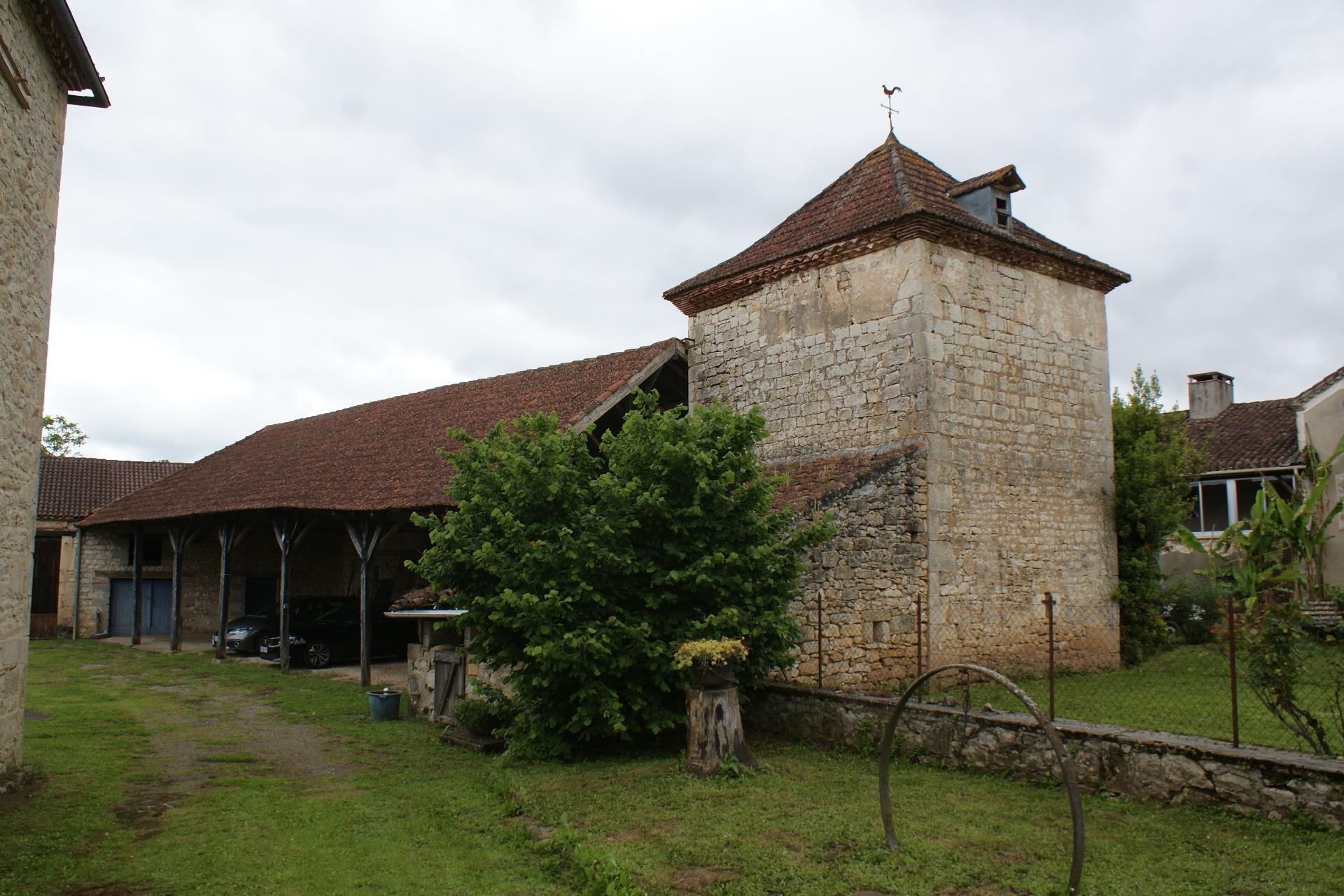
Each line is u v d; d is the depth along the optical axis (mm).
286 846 6113
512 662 8680
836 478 11883
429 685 11367
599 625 8289
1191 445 19203
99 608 24156
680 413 9484
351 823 6668
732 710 7777
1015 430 12992
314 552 23828
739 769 7488
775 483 9242
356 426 19797
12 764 7508
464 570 8914
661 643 8438
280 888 5340
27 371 7453
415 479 14273
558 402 14336
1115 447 16000
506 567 8406
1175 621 16531
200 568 24203
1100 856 5434
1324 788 5684
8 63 6668
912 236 12203
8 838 6180
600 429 14227
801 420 13508
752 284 14352
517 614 8328
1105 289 14672
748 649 8727
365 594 14516
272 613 18953
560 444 9195
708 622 8336
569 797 7102
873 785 7145
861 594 11195
